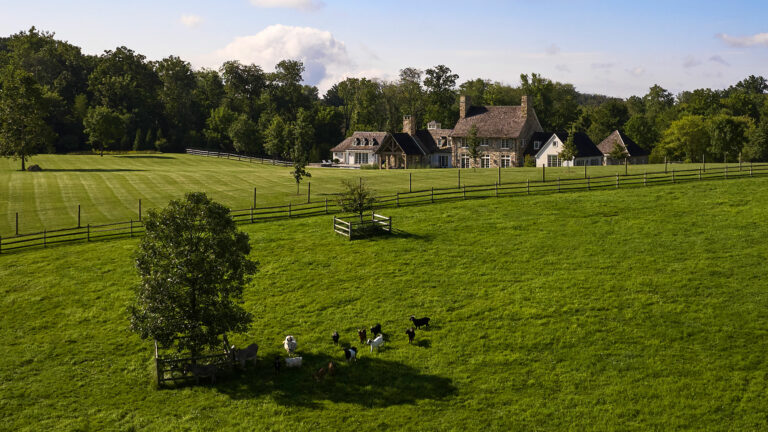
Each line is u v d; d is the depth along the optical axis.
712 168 68.62
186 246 29.81
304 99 172.12
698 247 41.69
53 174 92.00
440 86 156.62
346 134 178.62
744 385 26.97
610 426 24.95
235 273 31.03
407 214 53.06
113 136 132.62
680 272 37.94
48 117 142.88
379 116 166.62
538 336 31.91
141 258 30.08
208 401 27.64
